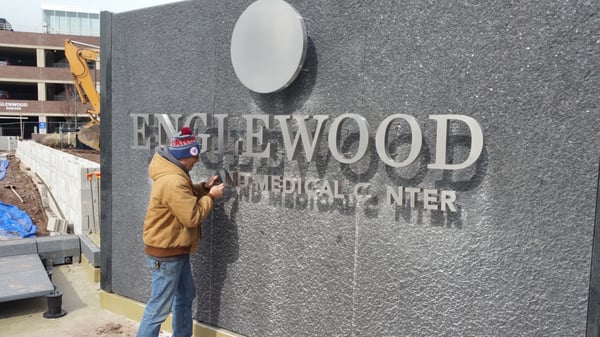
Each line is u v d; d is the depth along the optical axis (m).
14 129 42.03
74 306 4.92
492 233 2.76
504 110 2.69
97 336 4.23
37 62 41.62
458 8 2.80
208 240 3.98
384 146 2.97
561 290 2.60
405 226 3.04
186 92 4.08
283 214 3.56
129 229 4.61
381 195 3.11
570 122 2.54
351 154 3.19
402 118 2.90
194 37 3.98
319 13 3.30
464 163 2.73
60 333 4.27
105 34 4.62
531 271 2.67
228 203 3.85
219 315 3.97
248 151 3.60
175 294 3.70
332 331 3.38
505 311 2.75
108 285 4.84
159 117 4.09
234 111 3.78
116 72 4.58
